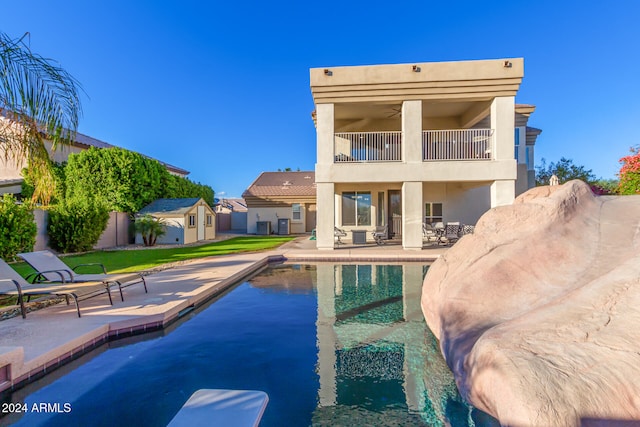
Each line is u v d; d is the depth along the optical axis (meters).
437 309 4.19
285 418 2.84
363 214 16.58
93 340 4.12
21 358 3.15
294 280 8.52
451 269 4.52
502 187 12.14
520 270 3.85
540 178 26.69
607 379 2.04
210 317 5.51
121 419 2.80
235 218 35.19
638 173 9.54
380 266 10.38
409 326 5.09
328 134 12.70
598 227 4.24
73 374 3.55
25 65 5.07
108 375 3.54
